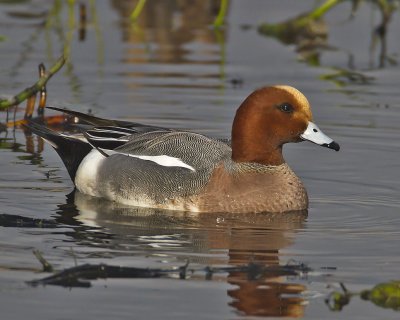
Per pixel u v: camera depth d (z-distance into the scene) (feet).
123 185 43.37
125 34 73.77
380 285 31.71
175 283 32.22
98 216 40.65
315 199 44.09
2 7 81.25
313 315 30.14
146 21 77.87
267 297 31.30
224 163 42.75
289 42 74.02
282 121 42.39
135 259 34.53
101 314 29.68
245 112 42.55
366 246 36.81
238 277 32.83
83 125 47.34
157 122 54.44
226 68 66.23
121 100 58.44
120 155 44.24
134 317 29.50
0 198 42.39
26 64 64.75
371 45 73.61
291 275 33.19
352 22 79.10
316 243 37.17
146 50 69.82
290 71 65.92
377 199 43.93
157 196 42.63
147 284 32.07
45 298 30.81
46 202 42.37
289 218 41.14
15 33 72.74
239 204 41.91
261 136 42.47
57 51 68.28
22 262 33.83
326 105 58.65
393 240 37.65
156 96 59.62
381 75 65.82
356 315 30.22
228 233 38.50
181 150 43.57
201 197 42.11
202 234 38.19
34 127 47.42
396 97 60.64
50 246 35.76
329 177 47.32
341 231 39.01
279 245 36.81
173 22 78.02
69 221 39.47
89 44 70.69
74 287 31.73
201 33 75.00
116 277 32.63
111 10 81.00
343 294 31.37
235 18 79.56
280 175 42.60
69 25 75.66
